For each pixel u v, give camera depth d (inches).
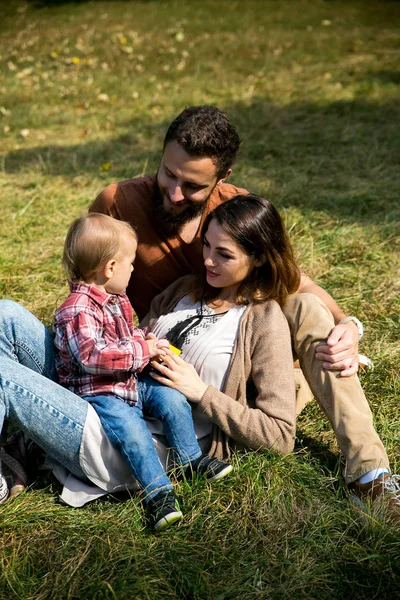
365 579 83.2
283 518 92.0
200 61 428.8
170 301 113.0
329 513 92.9
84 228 96.3
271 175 238.8
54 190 228.8
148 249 114.8
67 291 163.6
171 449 97.1
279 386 98.2
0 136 304.5
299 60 422.6
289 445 99.5
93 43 483.5
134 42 478.3
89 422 90.7
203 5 597.6
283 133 289.0
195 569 83.9
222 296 106.3
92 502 96.1
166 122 313.1
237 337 101.6
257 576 83.0
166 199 107.4
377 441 95.2
